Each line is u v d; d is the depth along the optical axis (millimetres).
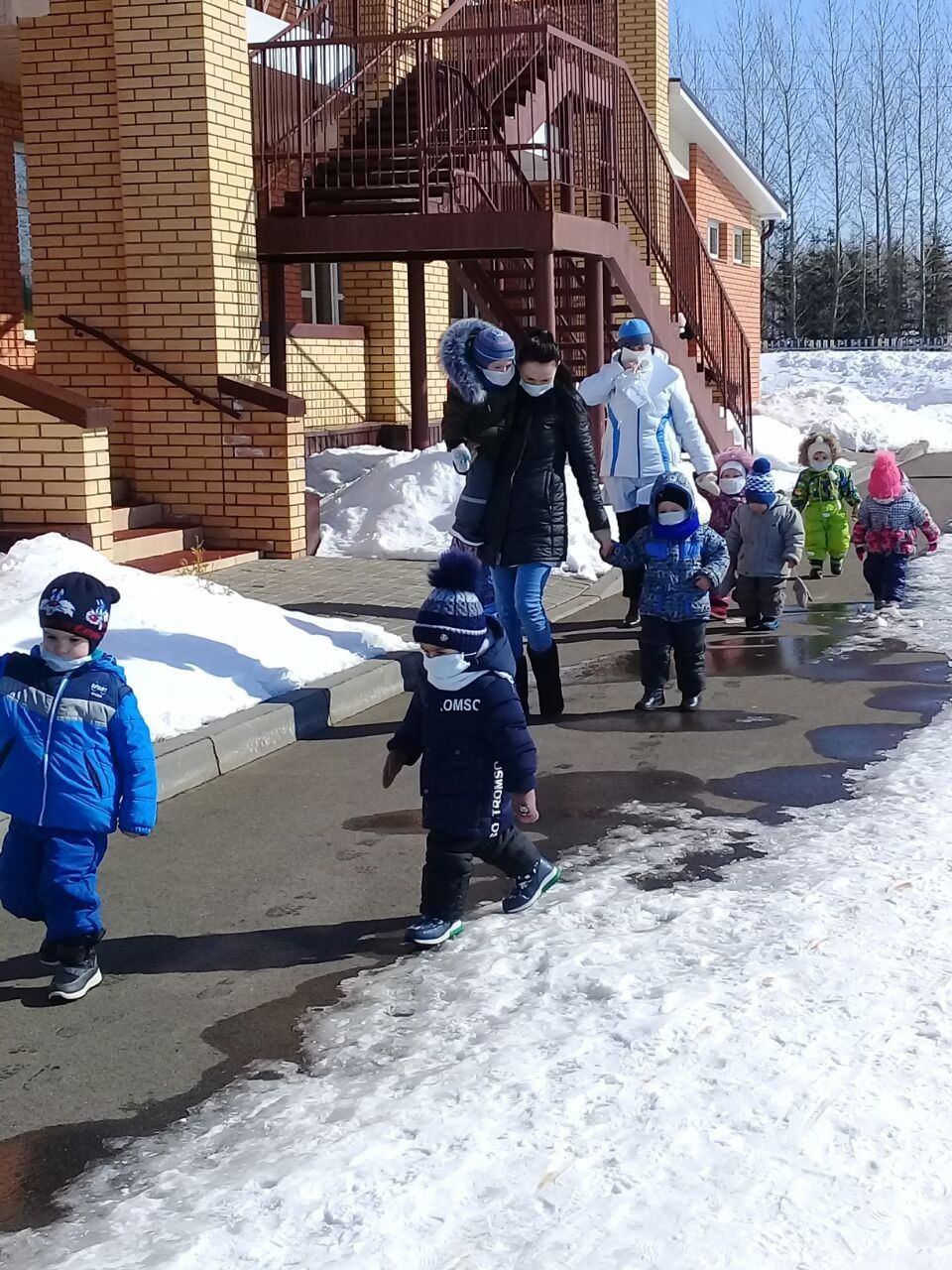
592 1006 3881
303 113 13289
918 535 13555
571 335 15797
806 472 11984
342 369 17062
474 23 14148
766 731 7047
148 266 11648
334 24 14406
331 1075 3672
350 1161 3133
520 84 13609
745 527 9750
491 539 7113
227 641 7598
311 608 9609
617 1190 2941
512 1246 2779
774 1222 2785
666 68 21719
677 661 7492
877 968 3973
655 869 5070
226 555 11469
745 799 5918
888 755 6488
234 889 5086
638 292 14070
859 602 10734
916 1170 2953
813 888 4672
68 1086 3689
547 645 7363
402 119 14320
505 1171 3049
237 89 11750
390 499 12617
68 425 10094
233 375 11859
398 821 5832
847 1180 2924
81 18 11578
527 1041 3688
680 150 24750
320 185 13125
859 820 5457
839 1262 2658
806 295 65438
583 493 7301
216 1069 3760
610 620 10109
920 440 25844
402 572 11250
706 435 15578
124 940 4652
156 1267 2783
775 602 9750
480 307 15695
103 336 11859
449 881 4473
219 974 4359
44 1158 3340
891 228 64250
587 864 5172
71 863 4145
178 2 11219
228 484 11812
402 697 8008
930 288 64188
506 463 7066
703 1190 2916
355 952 4492
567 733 7121
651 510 7547
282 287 12781
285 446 11602
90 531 10180
